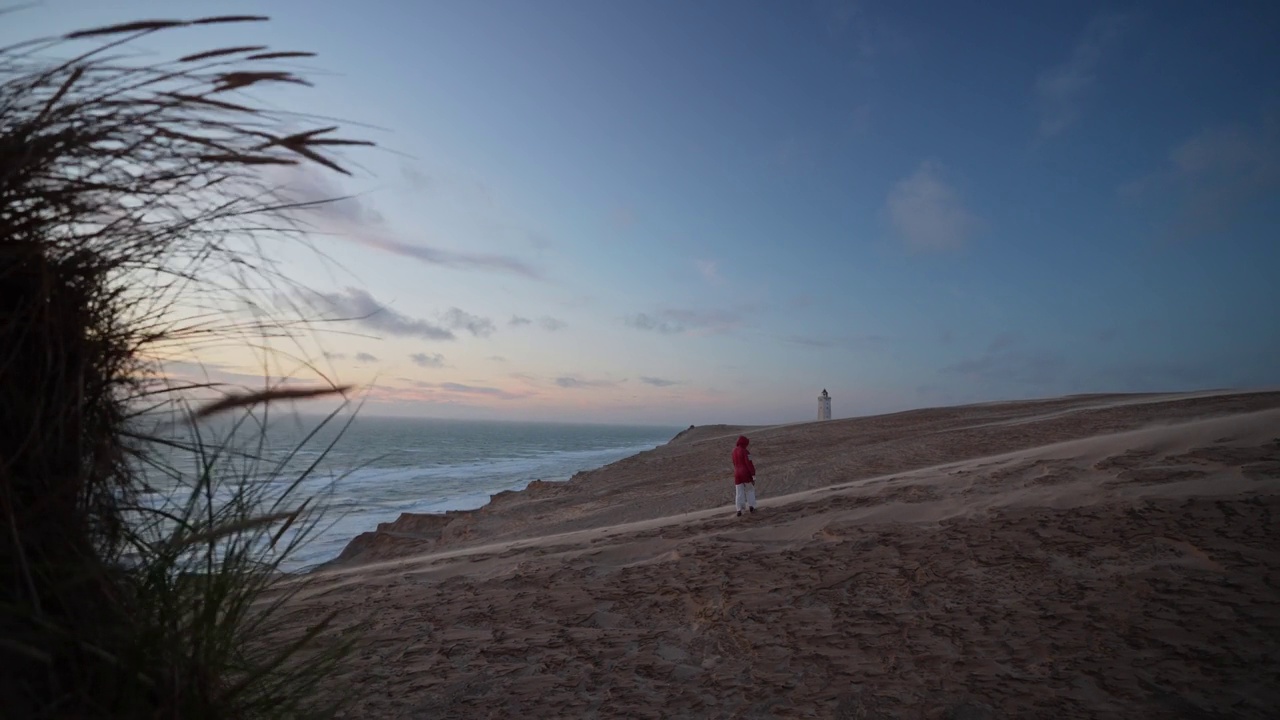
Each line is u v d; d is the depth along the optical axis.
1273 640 4.27
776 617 5.84
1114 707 3.76
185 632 1.90
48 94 1.67
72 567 1.61
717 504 16.20
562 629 6.13
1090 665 4.27
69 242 1.71
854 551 7.52
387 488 40.59
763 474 20.69
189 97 1.67
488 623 6.47
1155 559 5.88
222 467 1.95
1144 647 4.41
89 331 1.83
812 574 6.92
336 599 7.94
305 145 1.74
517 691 4.70
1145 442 10.65
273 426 1.88
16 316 1.62
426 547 18.19
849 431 34.66
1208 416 18.44
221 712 1.93
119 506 1.90
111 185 1.67
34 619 1.47
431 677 5.00
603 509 19.52
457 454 82.00
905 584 6.25
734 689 4.50
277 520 1.93
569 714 4.29
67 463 1.74
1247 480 7.52
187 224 1.82
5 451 1.64
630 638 5.75
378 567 11.57
